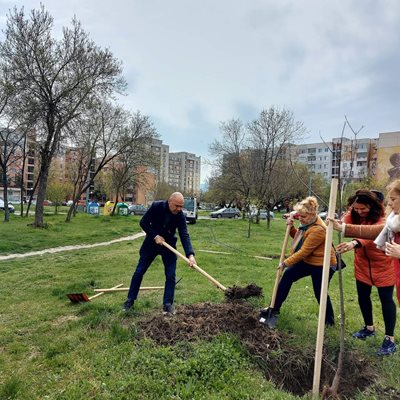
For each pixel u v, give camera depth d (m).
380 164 61.41
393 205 3.72
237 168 36.53
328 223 3.68
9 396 3.33
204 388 3.41
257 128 32.72
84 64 22.41
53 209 54.00
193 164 149.38
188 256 5.53
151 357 3.87
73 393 3.31
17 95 21.50
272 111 32.22
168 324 4.58
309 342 4.43
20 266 11.19
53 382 3.58
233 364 3.76
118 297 6.80
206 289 7.40
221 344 4.02
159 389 3.37
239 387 3.43
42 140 25.19
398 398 3.49
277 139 32.06
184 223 5.74
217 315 4.76
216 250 14.26
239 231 25.78
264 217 48.59
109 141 32.50
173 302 6.02
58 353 4.25
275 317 4.84
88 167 34.31
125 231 24.56
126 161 38.09
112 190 59.59
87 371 3.75
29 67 20.94
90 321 5.17
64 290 7.46
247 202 32.28
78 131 25.92
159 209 5.59
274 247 15.90
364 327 4.93
